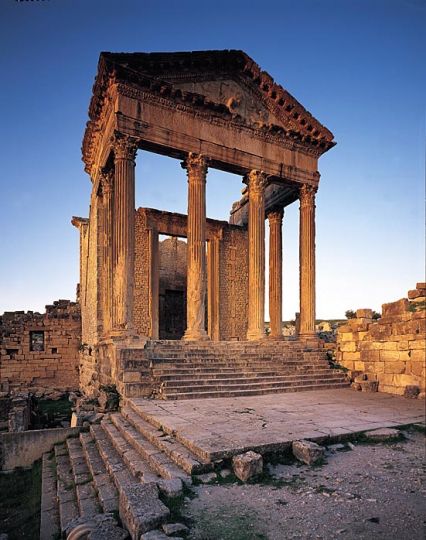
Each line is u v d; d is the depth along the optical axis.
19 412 15.80
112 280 20.14
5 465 12.37
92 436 11.71
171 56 19.73
